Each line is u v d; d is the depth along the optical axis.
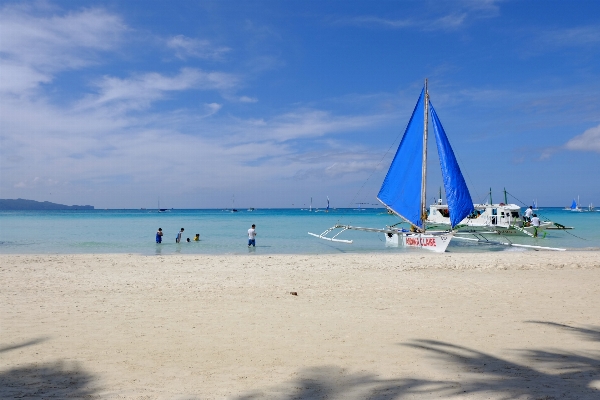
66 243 33.00
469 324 9.01
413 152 29.88
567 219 84.75
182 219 94.50
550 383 5.62
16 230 51.16
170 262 19.83
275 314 9.95
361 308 10.58
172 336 8.14
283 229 54.12
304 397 5.21
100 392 5.42
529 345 7.48
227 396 5.28
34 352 7.16
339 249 29.09
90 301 11.42
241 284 14.03
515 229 38.81
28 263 19.38
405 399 5.09
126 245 31.58
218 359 6.81
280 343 7.68
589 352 7.08
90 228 56.00
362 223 73.25
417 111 29.56
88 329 8.63
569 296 12.06
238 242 34.53
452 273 16.45
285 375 6.06
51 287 13.52
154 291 12.84
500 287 13.48
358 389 5.47
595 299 11.64
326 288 13.33
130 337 8.07
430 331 8.46
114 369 6.34
